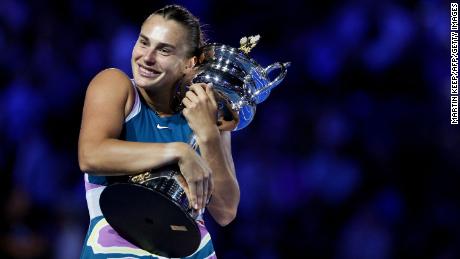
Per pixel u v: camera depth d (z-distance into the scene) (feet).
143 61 39.81
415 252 87.04
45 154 92.73
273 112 98.17
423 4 105.70
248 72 41.68
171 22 39.99
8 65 104.53
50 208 84.48
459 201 91.40
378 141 94.63
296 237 87.92
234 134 95.09
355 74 103.19
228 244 86.89
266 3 110.22
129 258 40.50
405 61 103.09
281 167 92.53
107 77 40.60
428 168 93.40
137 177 38.01
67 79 101.65
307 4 109.19
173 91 41.60
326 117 97.25
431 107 98.99
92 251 40.70
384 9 105.60
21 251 75.77
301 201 90.79
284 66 43.24
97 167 37.96
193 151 37.91
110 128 38.99
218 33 109.50
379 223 88.28
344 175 91.76
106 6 109.29
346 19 106.63
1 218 76.48
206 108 40.04
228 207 43.45
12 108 99.76
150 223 38.91
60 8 108.37
